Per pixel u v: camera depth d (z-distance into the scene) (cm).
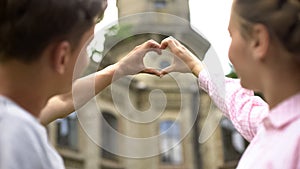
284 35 124
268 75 130
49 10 126
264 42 127
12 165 114
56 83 134
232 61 137
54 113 183
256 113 168
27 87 129
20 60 127
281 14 124
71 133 1322
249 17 129
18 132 118
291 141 123
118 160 1216
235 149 1481
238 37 134
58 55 131
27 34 125
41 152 121
